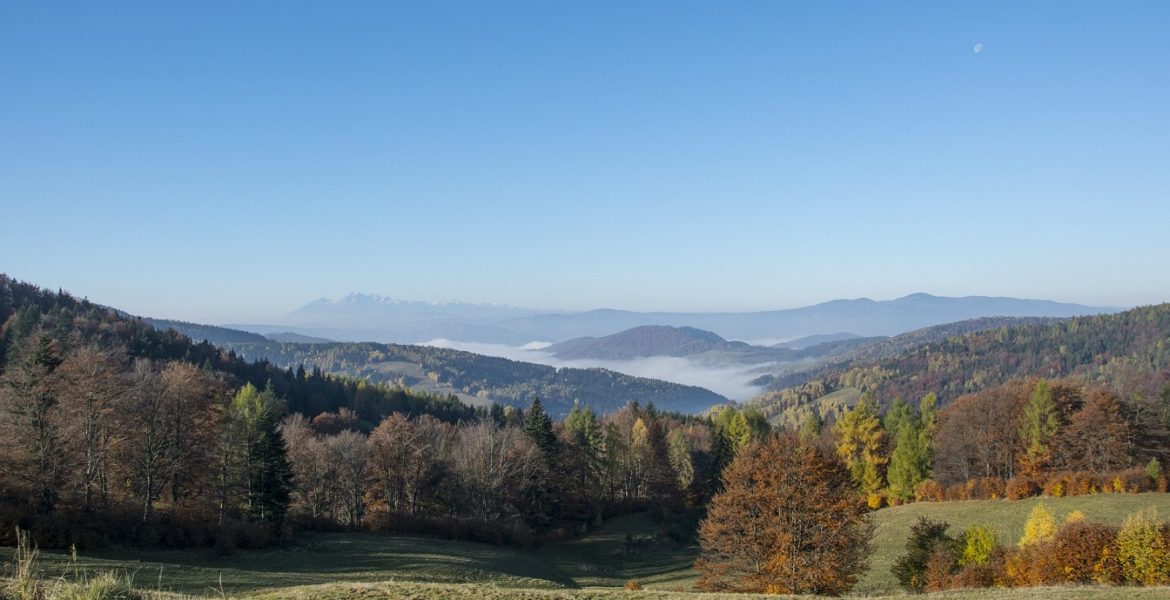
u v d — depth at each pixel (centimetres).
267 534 5100
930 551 3894
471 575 4531
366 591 2175
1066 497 6178
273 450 5625
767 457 3525
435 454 8138
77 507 4297
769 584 3284
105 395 4666
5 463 4084
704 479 10125
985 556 3791
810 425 10725
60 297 16662
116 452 4834
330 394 15825
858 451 8544
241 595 2341
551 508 7744
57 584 1504
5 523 3638
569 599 2148
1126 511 5569
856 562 3453
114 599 1500
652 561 6531
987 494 6719
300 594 2178
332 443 7138
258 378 14938
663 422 13012
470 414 18212
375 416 15350
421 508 7556
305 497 7081
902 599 2439
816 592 3238
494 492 7294
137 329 14288
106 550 3984
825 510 3309
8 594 1406
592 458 8988
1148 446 7175
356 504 7081
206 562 4200
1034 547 3497
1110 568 3112
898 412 9644
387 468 7188
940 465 7881
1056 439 7375
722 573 3516
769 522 3425
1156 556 3019
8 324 10988
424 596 2097
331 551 5069
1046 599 2105
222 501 5394
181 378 5375
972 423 8006
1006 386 8431
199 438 5278
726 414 11569
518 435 8606
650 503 8906
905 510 6906
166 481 5247
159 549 4297
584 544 7100
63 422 4406
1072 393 8069
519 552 6328
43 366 4509
